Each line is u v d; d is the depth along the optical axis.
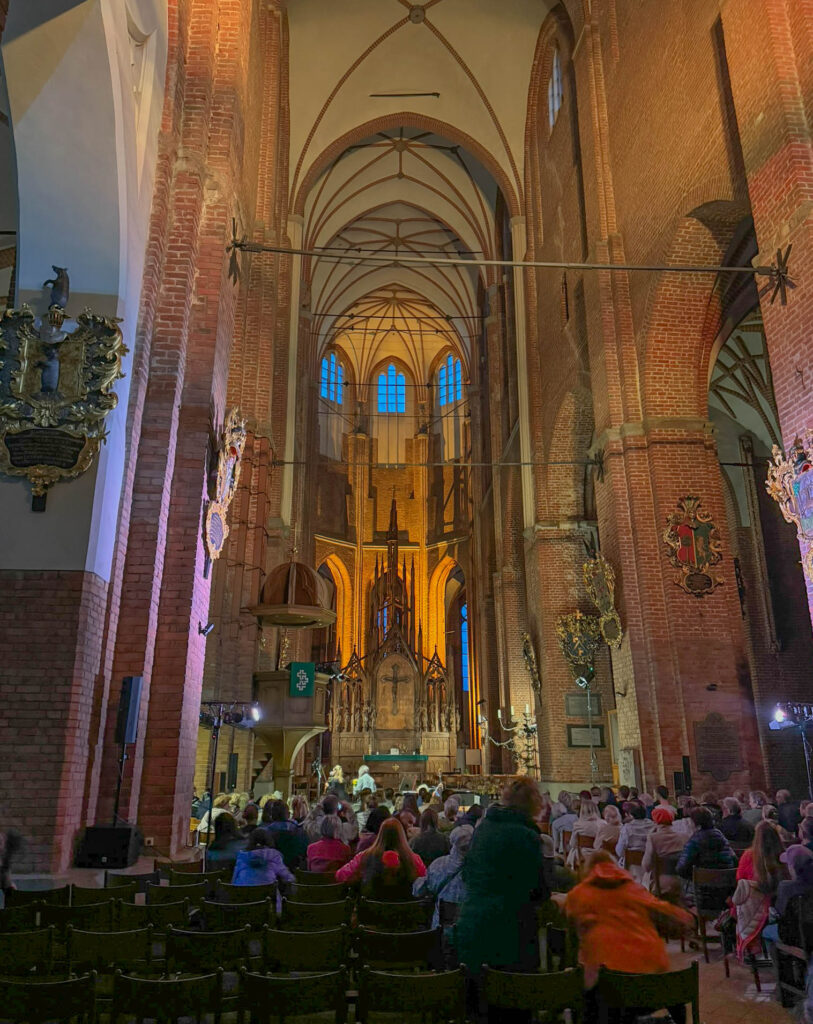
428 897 6.00
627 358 17.22
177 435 11.12
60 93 8.90
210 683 18.59
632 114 17.78
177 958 4.80
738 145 13.35
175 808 9.84
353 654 41.44
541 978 3.88
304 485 34.34
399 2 26.75
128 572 9.91
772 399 25.20
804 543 10.42
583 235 21.36
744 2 12.13
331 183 34.25
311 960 4.68
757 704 24.89
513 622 29.98
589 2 20.48
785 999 5.96
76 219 9.46
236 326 19.92
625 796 13.51
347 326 47.19
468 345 43.56
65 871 8.19
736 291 16.62
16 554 8.70
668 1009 4.39
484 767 33.94
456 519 45.44
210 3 12.64
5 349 9.09
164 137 11.23
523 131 28.77
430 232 39.47
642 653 15.58
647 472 16.31
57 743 8.30
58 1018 3.73
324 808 8.52
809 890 5.80
